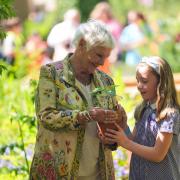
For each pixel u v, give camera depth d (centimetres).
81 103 632
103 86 652
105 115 615
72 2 2742
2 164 905
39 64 1480
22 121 835
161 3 2567
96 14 1834
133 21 1791
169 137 645
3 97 1155
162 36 1853
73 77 633
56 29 1565
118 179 891
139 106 673
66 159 628
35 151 639
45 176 632
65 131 625
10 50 1574
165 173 655
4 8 693
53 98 627
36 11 2805
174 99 655
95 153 643
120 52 1806
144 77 651
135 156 670
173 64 1831
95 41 611
